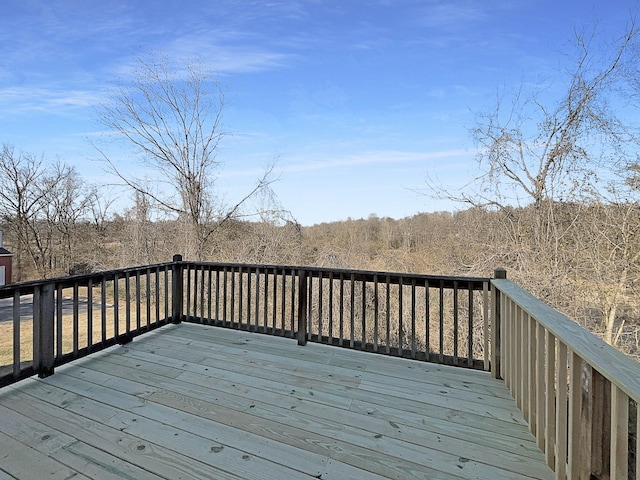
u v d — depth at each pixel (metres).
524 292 2.45
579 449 1.46
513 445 1.99
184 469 1.76
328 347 3.71
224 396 2.58
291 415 2.31
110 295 10.73
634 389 1.02
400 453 1.91
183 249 11.26
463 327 6.95
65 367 3.12
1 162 17.25
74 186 17.39
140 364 3.21
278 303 8.08
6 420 2.22
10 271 16.42
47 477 1.69
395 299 7.74
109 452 1.89
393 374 3.02
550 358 1.77
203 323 4.51
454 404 2.48
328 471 1.76
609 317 6.04
